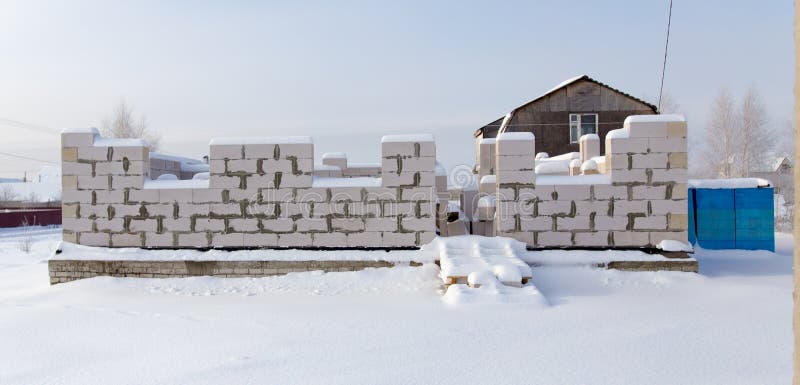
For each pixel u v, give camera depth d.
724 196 11.72
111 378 4.70
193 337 5.97
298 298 8.06
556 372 4.72
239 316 6.95
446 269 8.27
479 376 4.63
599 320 6.52
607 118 28.06
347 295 8.23
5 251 17.77
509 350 5.36
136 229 9.73
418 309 7.23
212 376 4.68
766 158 41.53
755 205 11.62
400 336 5.89
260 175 9.62
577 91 28.20
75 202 9.77
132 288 8.83
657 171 9.42
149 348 5.58
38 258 15.59
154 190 9.70
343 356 5.20
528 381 4.51
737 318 6.51
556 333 5.96
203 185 9.68
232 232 9.66
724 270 9.70
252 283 8.99
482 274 7.93
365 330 6.16
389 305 7.51
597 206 9.54
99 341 5.88
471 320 6.58
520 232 9.67
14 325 6.60
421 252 9.39
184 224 9.67
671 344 5.49
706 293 8.05
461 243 9.39
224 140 9.66
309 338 5.85
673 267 9.16
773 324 6.21
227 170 9.63
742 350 5.28
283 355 5.25
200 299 8.09
